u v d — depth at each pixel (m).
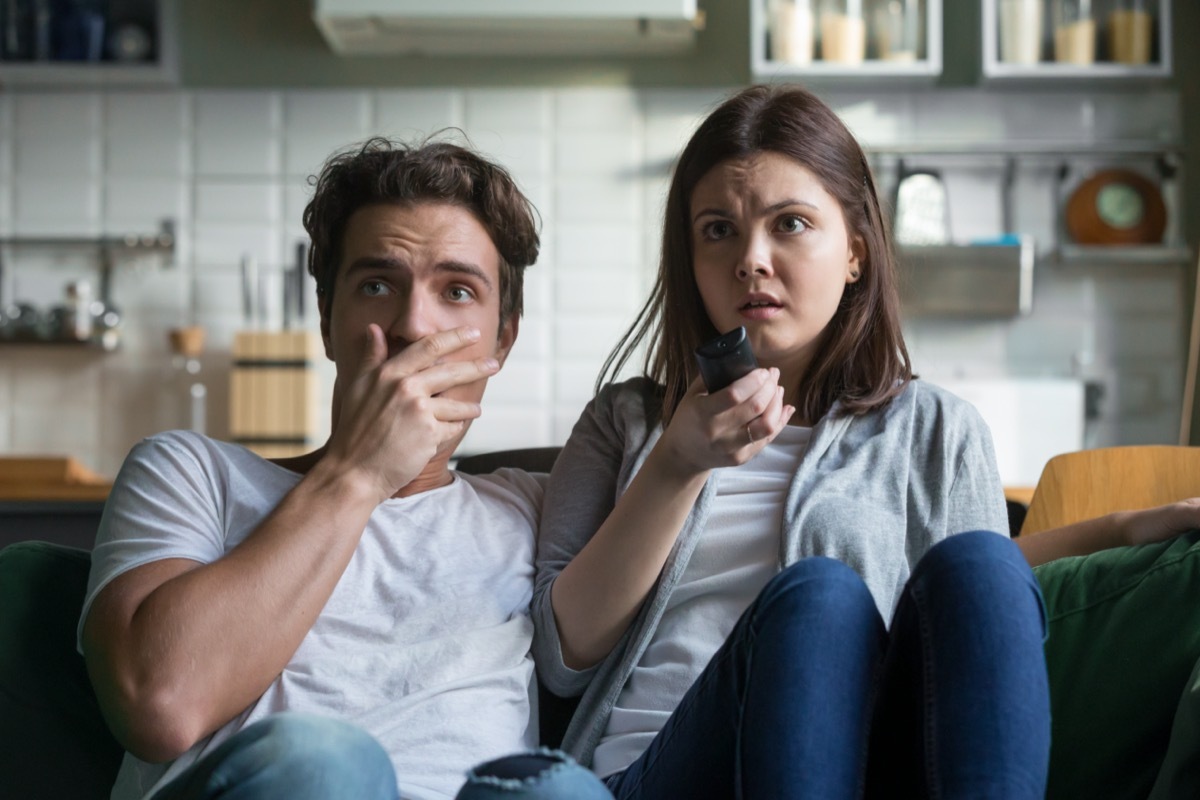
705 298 1.40
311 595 1.15
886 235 1.49
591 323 3.98
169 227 4.02
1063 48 3.74
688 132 3.51
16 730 1.25
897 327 1.48
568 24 3.71
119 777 1.20
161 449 1.27
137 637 1.09
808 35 3.69
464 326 1.33
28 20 3.89
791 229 1.36
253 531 1.19
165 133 4.03
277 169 4.03
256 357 3.83
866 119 3.97
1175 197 3.96
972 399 3.71
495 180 1.38
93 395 4.00
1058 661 1.29
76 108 4.04
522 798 0.84
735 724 1.02
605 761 1.24
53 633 1.27
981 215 3.97
